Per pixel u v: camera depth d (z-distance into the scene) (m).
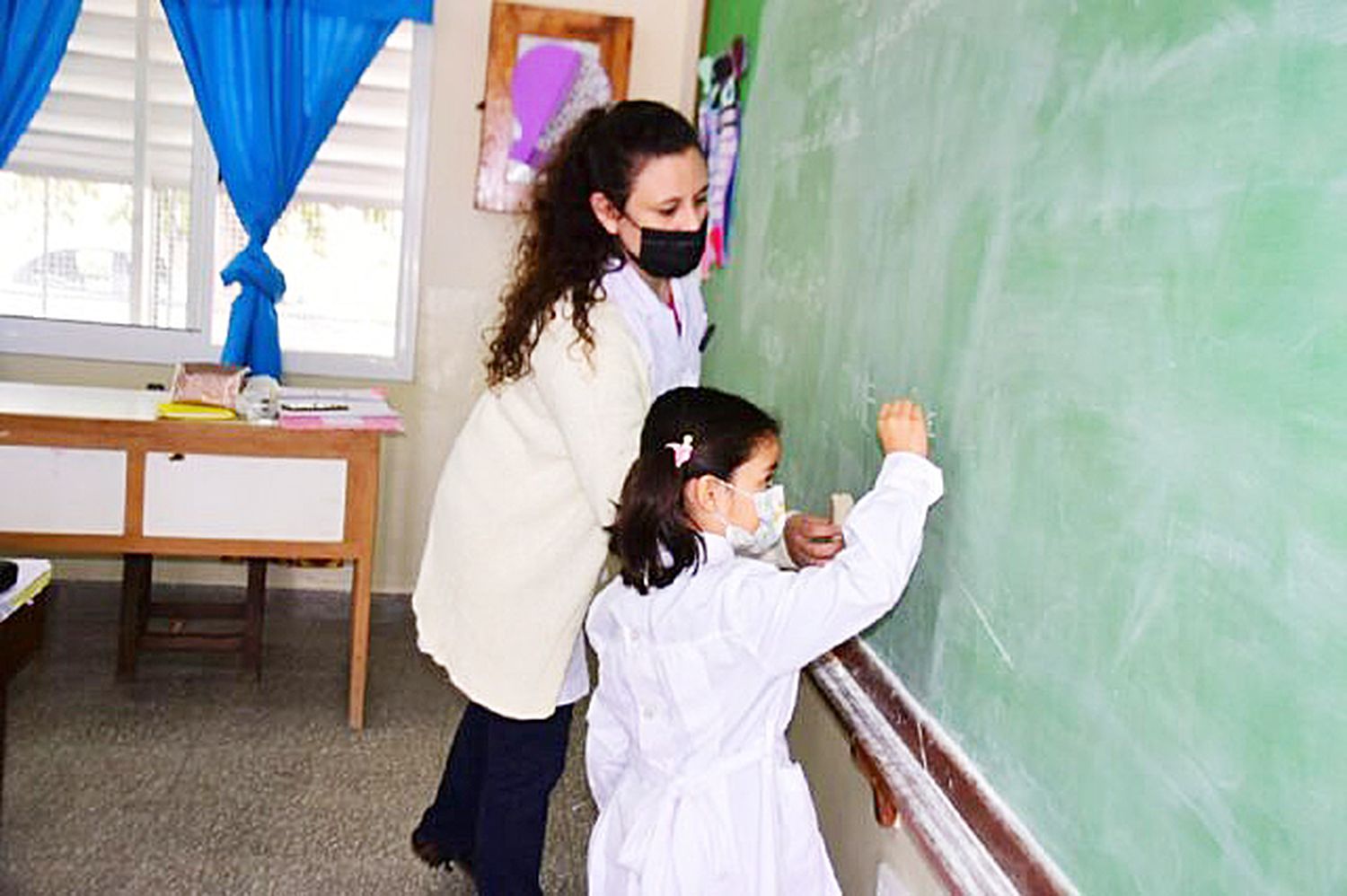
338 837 2.46
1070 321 1.07
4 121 3.54
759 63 2.62
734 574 1.35
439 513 1.93
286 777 2.71
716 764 1.40
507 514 1.79
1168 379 0.91
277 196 3.69
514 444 1.80
